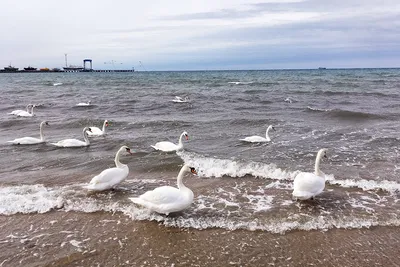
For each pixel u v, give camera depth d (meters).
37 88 56.97
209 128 20.22
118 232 7.80
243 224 8.06
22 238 7.55
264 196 9.70
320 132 18.30
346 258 6.81
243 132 18.98
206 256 6.88
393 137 16.47
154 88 54.22
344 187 10.28
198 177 11.33
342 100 33.34
